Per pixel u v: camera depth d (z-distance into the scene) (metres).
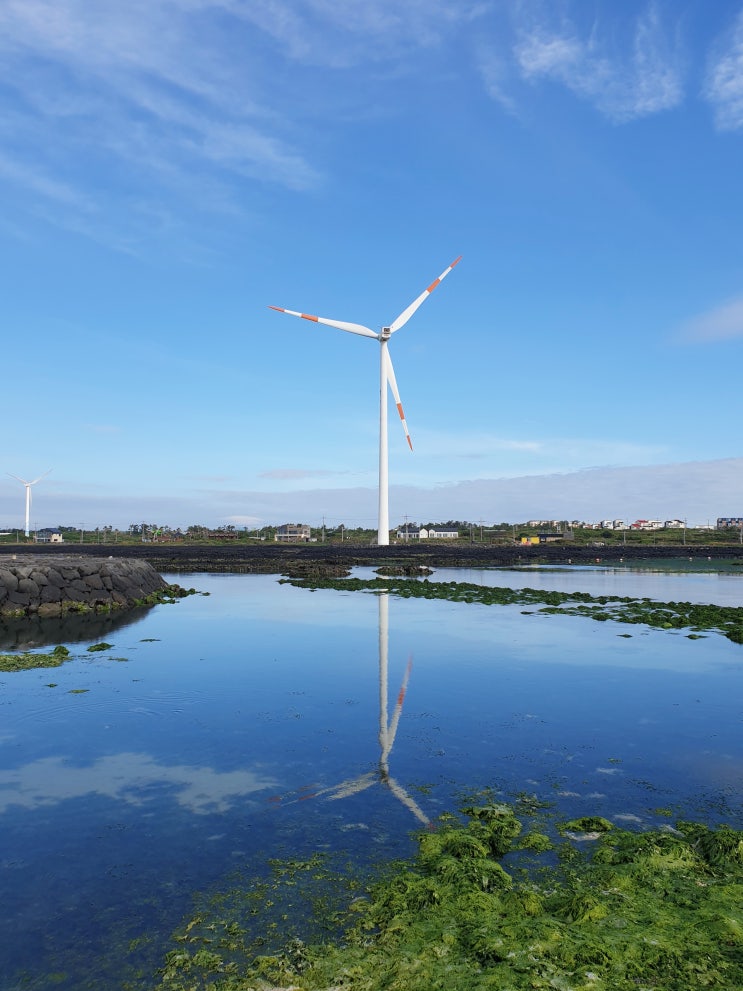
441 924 5.91
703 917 6.02
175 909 6.18
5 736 11.33
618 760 10.35
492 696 14.24
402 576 51.38
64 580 28.62
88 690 14.43
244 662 17.55
